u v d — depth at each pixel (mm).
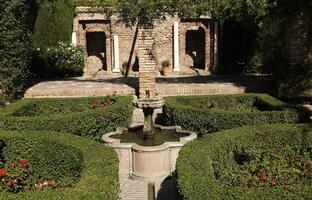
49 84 14766
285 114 8758
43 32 17797
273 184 5836
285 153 7355
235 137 7316
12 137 7520
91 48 20672
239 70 18312
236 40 18141
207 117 9047
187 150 6480
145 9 11688
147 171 7859
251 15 12469
